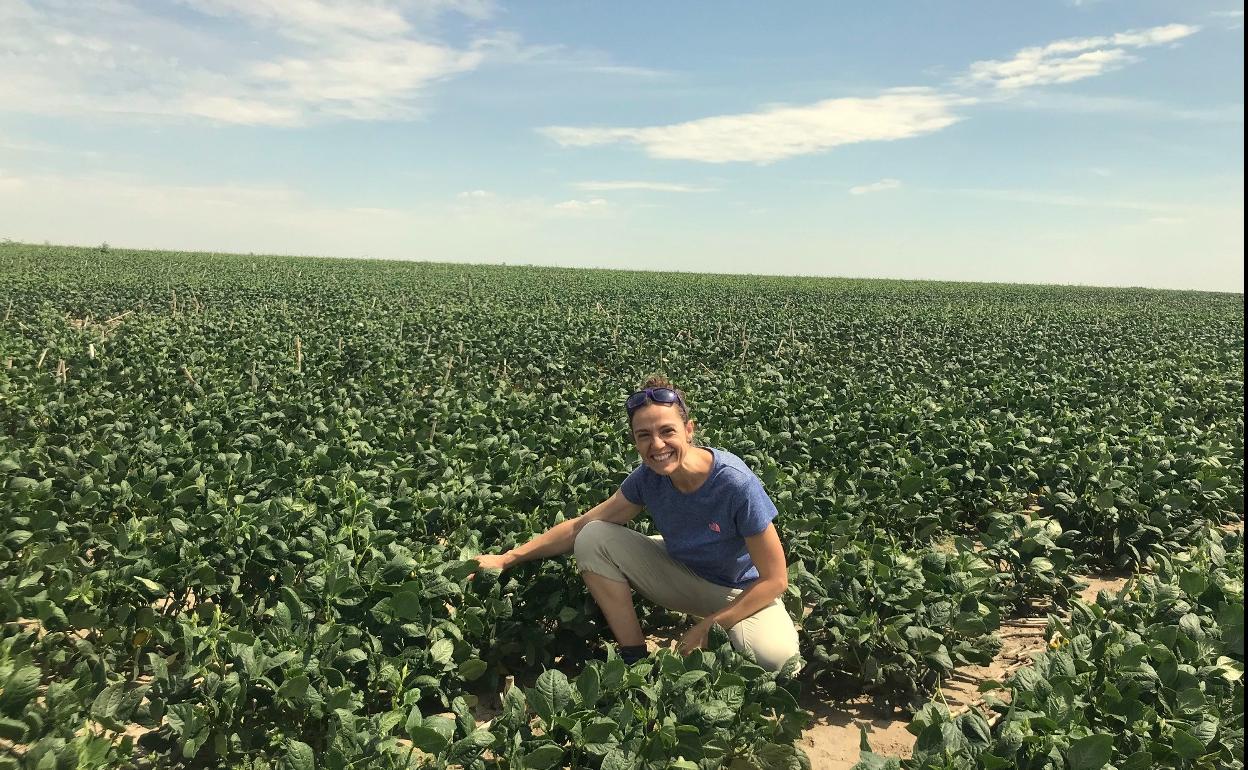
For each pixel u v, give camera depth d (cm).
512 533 523
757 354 1820
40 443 690
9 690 314
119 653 428
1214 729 330
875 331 2258
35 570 444
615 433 791
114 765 335
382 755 312
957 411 1045
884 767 287
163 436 672
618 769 299
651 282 4950
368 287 3494
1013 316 2995
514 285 4150
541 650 463
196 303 2298
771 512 417
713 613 460
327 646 373
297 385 1057
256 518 492
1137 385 1348
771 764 348
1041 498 709
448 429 840
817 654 443
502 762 319
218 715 344
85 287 2745
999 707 356
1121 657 368
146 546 486
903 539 684
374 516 525
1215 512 738
